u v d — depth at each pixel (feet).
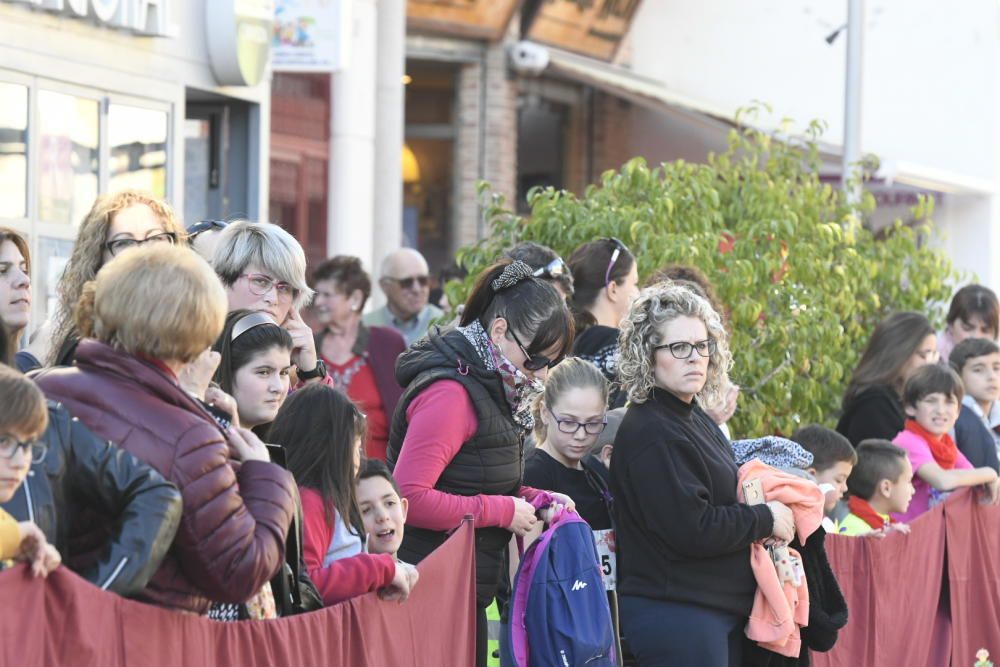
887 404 40.27
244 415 22.80
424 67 91.76
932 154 108.27
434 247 92.63
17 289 25.14
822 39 105.40
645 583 27.45
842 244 47.88
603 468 28.63
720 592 27.48
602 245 33.71
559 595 25.55
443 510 24.85
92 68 44.96
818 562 29.55
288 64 58.29
